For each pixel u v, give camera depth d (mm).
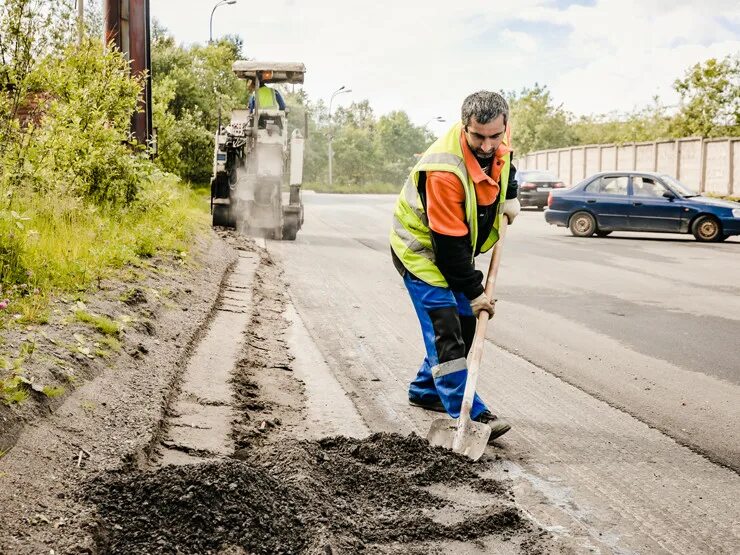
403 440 4492
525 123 67188
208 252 11797
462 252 4578
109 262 8016
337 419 5105
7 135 10336
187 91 39969
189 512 3289
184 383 5426
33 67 10844
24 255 6766
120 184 11484
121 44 14906
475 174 4512
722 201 18969
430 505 3818
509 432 4973
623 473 4348
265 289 10016
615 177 19688
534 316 8852
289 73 17750
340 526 3428
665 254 15531
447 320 4770
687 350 7324
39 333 5078
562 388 5996
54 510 3205
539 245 17141
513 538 3529
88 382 4637
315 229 20266
